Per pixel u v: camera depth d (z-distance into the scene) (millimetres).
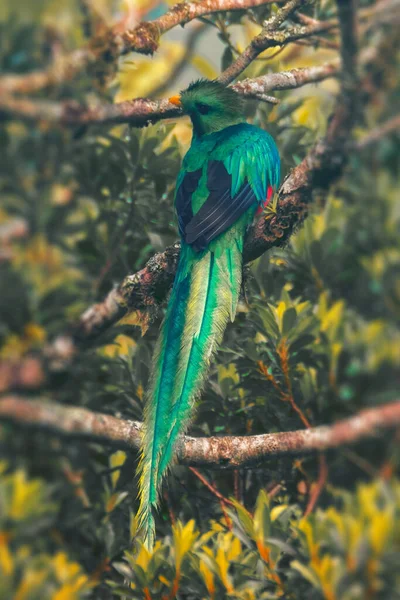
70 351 10547
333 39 11781
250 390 10461
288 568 8938
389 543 8344
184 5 10867
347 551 8336
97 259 11641
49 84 10852
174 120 12438
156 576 8711
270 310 9961
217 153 10297
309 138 11828
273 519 9242
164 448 8125
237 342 10688
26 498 10531
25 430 10906
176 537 8711
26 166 13500
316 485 10359
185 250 9422
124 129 12008
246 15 11938
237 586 8719
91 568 10711
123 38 10859
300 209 9305
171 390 8492
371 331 12648
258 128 10742
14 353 12117
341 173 9031
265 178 10375
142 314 9773
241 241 9625
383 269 13141
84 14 11586
